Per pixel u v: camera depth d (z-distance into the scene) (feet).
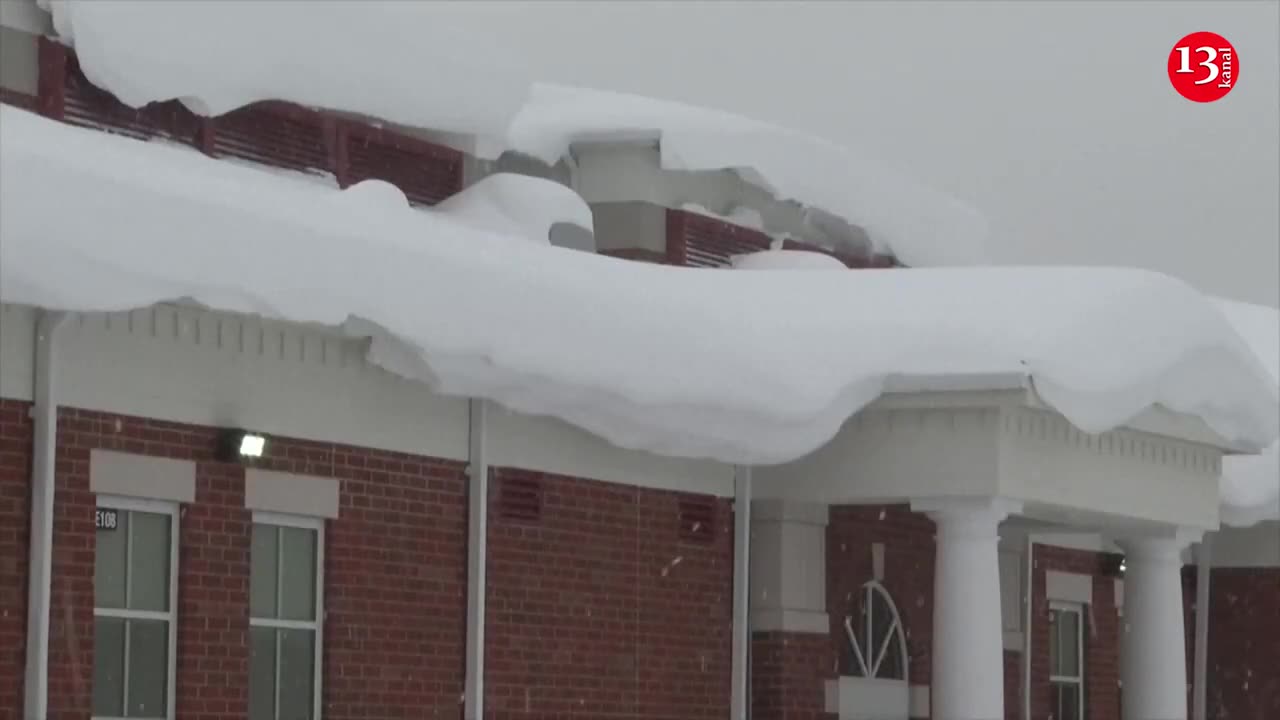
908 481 107.55
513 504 98.37
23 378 77.66
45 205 71.26
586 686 101.50
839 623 117.70
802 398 100.73
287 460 87.92
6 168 70.79
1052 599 139.44
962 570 106.42
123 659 81.87
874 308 106.42
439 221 94.17
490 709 96.22
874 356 104.12
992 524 106.52
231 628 85.10
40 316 78.02
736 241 128.16
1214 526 123.44
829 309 106.01
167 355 83.30
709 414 98.27
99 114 94.48
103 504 81.46
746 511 110.73
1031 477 108.17
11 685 76.48
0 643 76.23
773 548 113.29
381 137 109.19
